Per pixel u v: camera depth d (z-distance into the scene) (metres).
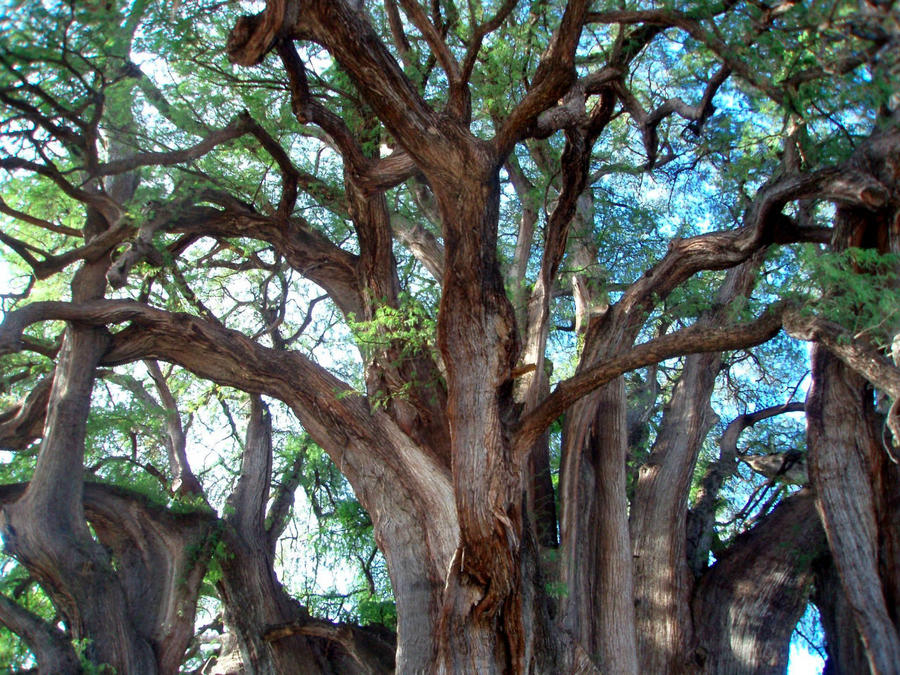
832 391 11.59
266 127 13.10
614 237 15.84
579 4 8.80
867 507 11.34
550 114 11.08
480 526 9.28
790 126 11.64
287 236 14.01
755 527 15.73
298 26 8.55
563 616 12.57
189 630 13.61
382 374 13.00
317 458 18.27
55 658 11.39
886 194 9.73
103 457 16.69
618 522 13.78
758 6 9.88
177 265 15.34
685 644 14.24
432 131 8.88
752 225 11.95
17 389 16.92
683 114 12.23
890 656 10.79
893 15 8.26
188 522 14.58
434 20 12.48
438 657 9.70
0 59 8.93
